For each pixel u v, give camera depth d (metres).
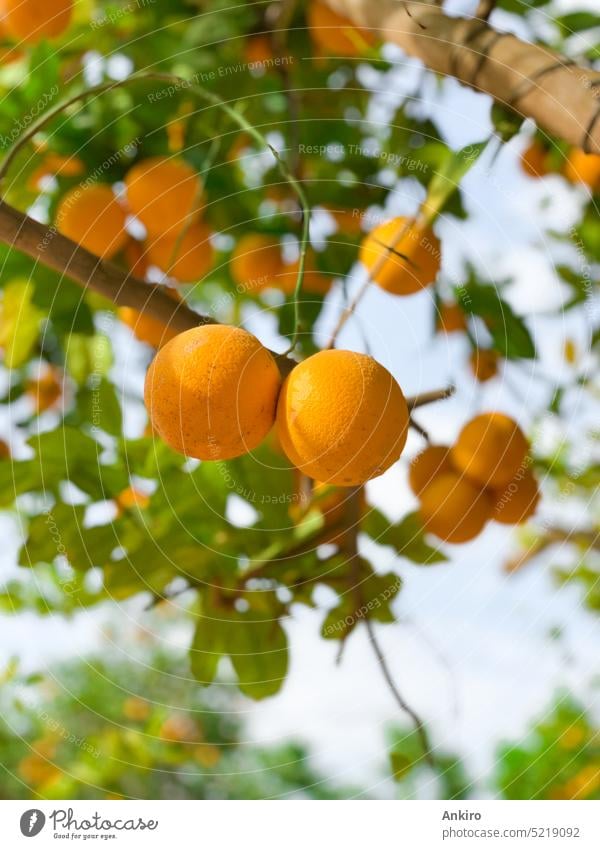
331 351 0.86
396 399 0.85
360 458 0.83
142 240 1.17
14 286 1.27
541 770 1.66
